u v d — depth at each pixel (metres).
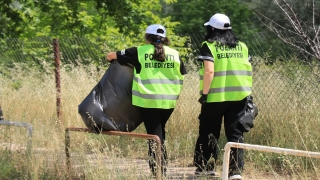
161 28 17.94
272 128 22.31
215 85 18.14
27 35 50.09
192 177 19.09
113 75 18.14
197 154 19.28
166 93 17.62
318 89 21.80
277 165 20.45
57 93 28.00
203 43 18.22
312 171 18.88
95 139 22.17
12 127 23.16
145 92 17.47
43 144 21.25
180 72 18.14
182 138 23.55
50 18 52.72
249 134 22.72
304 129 21.19
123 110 18.14
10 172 19.20
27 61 32.56
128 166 18.39
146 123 17.83
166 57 17.78
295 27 18.62
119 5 48.94
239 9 71.00
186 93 25.14
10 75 31.73
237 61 18.17
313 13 18.89
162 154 17.39
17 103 29.55
